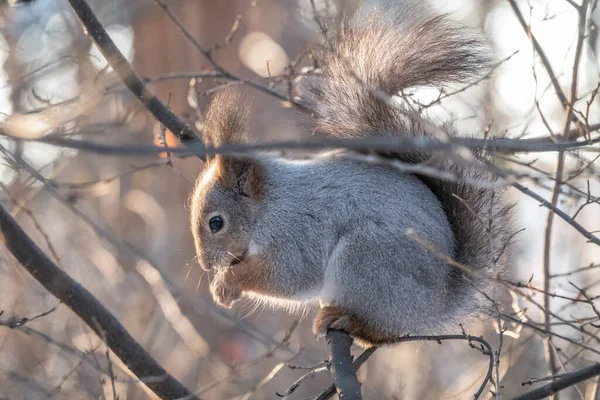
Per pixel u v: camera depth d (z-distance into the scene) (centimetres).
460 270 988
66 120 740
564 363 1035
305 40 1903
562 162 970
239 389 1620
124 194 1969
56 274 943
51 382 1333
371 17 1068
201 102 1541
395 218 972
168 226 1925
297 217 1016
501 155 996
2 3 1132
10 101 1162
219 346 1739
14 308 1455
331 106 1040
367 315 962
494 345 1645
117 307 1752
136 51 2116
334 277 980
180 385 988
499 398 761
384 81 1017
